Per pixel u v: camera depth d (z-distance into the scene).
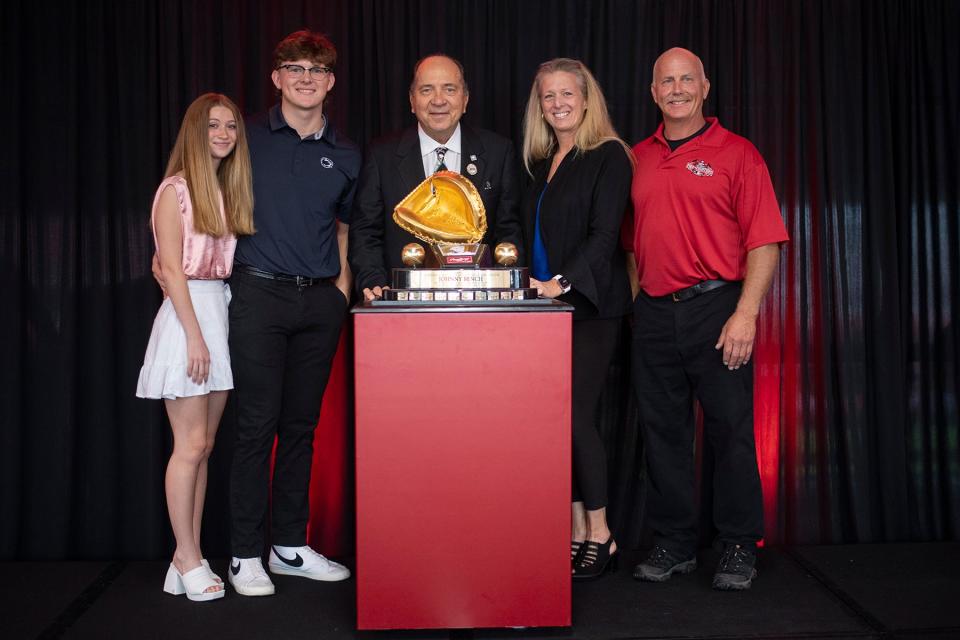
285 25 3.46
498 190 3.15
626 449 3.54
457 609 2.43
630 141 3.54
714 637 2.53
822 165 3.57
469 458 2.41
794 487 3.60
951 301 3.62
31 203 3.37
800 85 3.56
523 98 3.53
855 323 3.58
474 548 2.42
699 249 2.88
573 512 3.14
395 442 2.40
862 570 3.12
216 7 3.42
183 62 3.40
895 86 3.60
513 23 3.54
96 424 3.42
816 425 3.61
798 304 3.58
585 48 3.53
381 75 3.49
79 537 3.43
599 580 3.03
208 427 2.91
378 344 2.38
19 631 2.60
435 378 2.39
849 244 3.57
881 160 3.57
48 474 3.40
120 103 3.39
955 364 3.62
